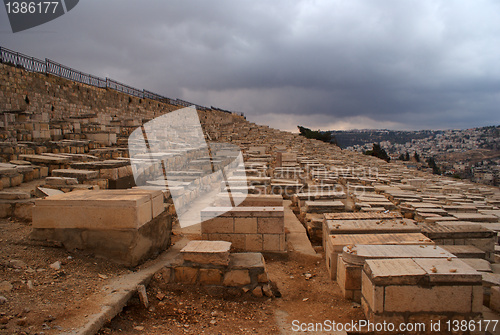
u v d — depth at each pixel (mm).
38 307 3416
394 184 13539
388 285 3596
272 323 3908
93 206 4797
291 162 16094
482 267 5203
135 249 4770
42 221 4918
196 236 6805
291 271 5703
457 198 11273
